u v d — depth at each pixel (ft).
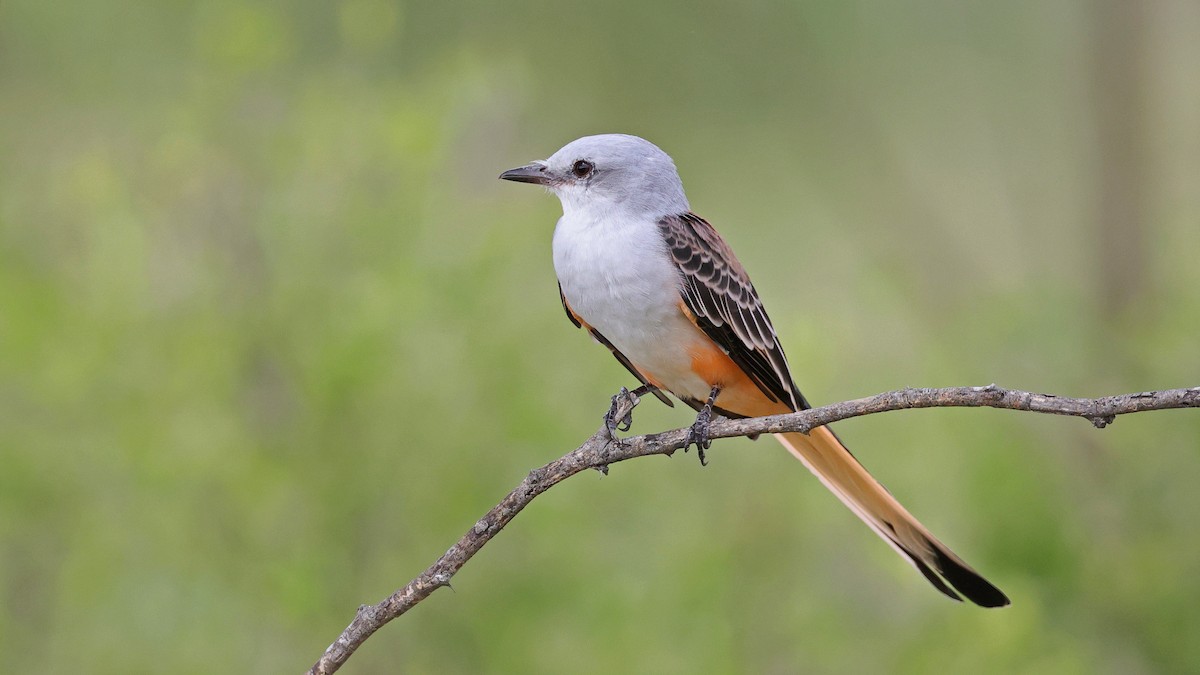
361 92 40.65
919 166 61.82
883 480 41.52
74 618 37.50
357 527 38.14
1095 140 58.90
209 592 36.68
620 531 38.52
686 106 58.65
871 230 59.11
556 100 56.59
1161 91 59.62
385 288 37.65
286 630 37.47
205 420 37.55
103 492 37.96
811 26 58.34
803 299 55.77
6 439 37.52
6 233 39.17
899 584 38.11
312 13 49.52
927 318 54.80
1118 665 39.14
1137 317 47.70
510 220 39.22
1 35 49.24
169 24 49.80
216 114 39.78
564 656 37.50
